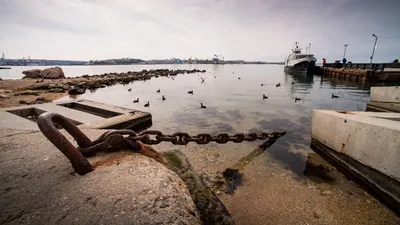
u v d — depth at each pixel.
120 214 1.86
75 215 1.86
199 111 11.48
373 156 3.86
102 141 3.17
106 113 8.36
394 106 8.39
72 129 2.98
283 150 6.03
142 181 2.38
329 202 3.72
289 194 3.96
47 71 34.78
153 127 8.37
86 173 2.53
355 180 4.33
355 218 3.33
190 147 6.14
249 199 3.81
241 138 4.87
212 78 42.00
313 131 5.94
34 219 1.83
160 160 3.64
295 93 19.61
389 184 3.55
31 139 3.90
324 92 20.34
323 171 4.83
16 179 2.47
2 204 2.03
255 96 17.50
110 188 2.22
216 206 2.91
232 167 5.00
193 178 3.53
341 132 4.74
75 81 27.11
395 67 32.59
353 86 25.36
